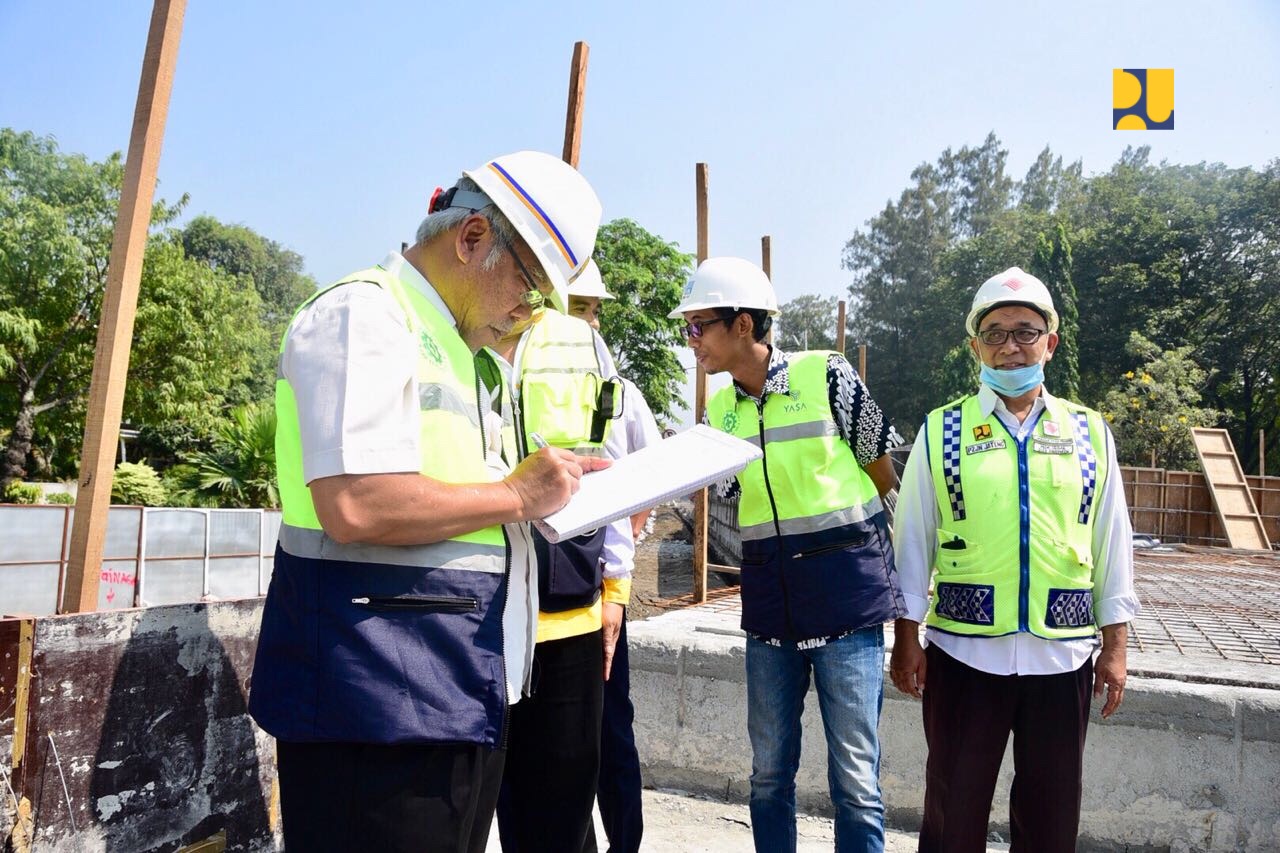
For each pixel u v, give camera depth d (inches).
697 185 207.8
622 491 64.1
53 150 920.9
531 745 91.4
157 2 87.7
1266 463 1617.9
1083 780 129.3
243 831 98.3
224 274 1203.2
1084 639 93.0
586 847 95.2
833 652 98.4
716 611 194.2
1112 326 1727.4
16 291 875.4
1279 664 145.8
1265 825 121.8
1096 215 2078.0
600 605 96.0
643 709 151.9
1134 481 724.0
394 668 52.9
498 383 74.6
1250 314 1619.1
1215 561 490.3
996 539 93.7
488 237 59.7
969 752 93.8
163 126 88.7
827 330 2610.7
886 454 104.6
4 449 898.1
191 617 91.6
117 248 86.2
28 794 76.6
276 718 54.3
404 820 53.8
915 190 2363.4
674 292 828.0
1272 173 1657.2
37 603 371.6
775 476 100.8
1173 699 126.0
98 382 85.4
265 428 677.3
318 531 55.0
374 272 59.1
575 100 168.4
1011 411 99.0
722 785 147.3
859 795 96.7
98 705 82.4
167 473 748.6
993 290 97.2
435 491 52.4
